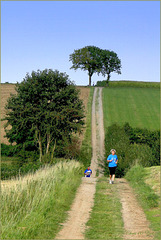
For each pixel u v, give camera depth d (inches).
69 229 362.0
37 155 1530.5
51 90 1585.9
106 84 4434.1
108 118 2795.3
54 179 585.0
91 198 535.5
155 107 3134.8
